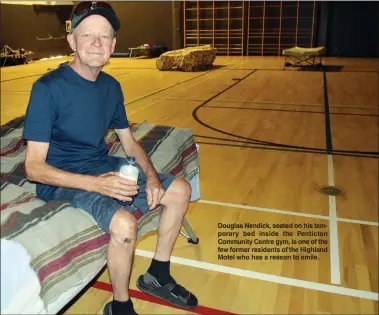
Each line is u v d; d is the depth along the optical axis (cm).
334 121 538
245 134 475
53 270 127
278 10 1425
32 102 151
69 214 143
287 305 188
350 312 183
